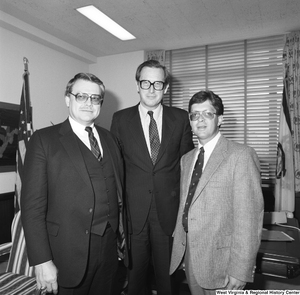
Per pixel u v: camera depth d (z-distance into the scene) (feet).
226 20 9.93
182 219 4.56
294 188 10.53
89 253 4.13
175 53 13.30
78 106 4.32
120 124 5.73
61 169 4.01
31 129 9.45
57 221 3.98
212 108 4.37
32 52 10.66
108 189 4.39
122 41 11.88
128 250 4.97
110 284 4.52
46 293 4.19
